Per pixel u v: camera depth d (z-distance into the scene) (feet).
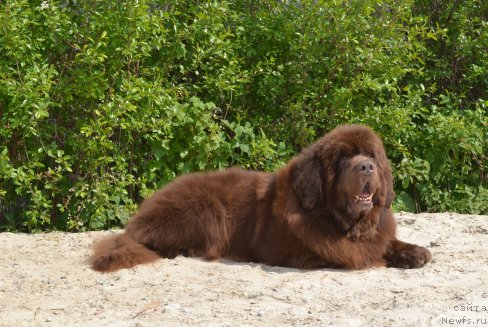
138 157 22.99
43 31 22.25
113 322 16.11
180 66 22.95
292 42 23.86
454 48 26.25
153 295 17.13
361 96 24.23
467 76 26.08
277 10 24.38
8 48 21.26
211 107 22.63
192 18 23.73
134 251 18.81
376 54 23.72
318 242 18.35
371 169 17.72
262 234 18.90
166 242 19.26
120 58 22.22
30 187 21.80
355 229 18.40
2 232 22.35
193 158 23.09
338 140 18.29
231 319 16.08
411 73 25.77
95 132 22.16
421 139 24.64
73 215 22.44
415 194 24.77
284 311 16.34
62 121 22.70
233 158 23.24
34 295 17.31
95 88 21.83
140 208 19.93
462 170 24.56
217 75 23.41
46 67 21.57
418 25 26.09
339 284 17.57
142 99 22.43
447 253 19.48
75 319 16.30
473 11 26.40
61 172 22.35
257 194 19.20
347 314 16.26
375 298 16.87
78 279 18.06
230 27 24.00
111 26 22.04
